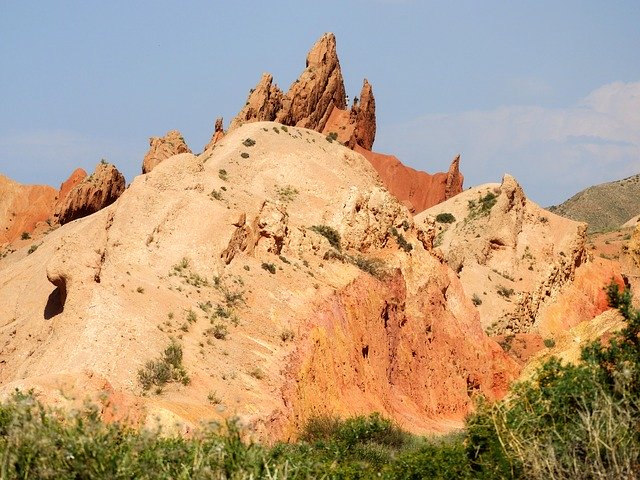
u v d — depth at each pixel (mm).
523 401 44219
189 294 113125
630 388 42000
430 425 130250
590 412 41906
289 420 95562
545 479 40031
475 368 153250
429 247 163625
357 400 118438
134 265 115375
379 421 86688
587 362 44156
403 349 141375
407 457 52125
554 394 43000
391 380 136875
